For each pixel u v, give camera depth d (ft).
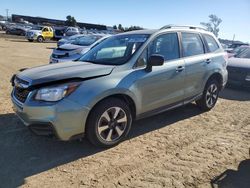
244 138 16.81
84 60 17.29
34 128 13.41
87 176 12.26
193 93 19.43
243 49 35.70
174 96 17.80
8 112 19.52
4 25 196.24
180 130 17.70
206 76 20.16
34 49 74.59
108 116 14.32
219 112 21.79
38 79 13.42
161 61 15.19
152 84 16.05
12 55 55.52
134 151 14.64
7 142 15.16
